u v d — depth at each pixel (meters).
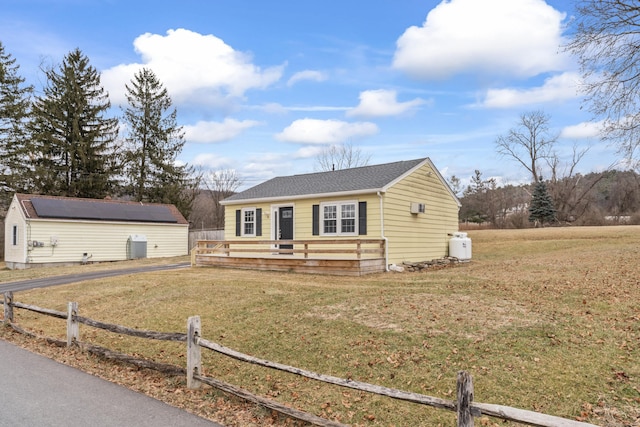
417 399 3.45
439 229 18.31
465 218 54.41
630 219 36.53
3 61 32.31
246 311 8.66
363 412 4.45
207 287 11.45
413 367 5.47
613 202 45.91
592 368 5.12
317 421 3.79
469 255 18.64
